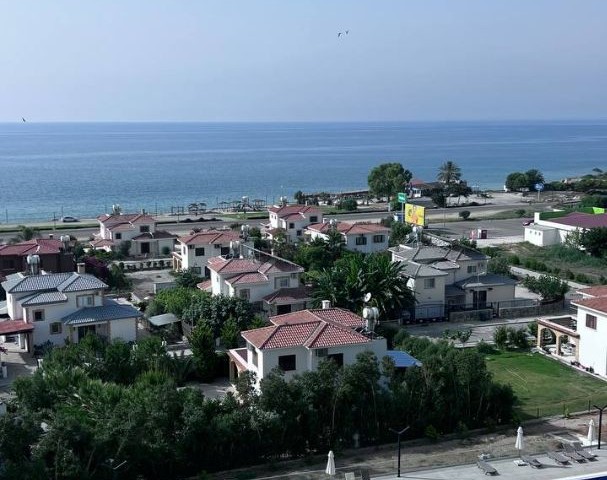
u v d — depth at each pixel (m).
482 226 144.00
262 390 43.81
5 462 35.28
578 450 44.34
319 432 44.38
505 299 82.38
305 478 40.72
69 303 66.75
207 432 41.06
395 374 49.50
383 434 46.00
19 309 67.50
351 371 44.62
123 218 118.81
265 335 50.62
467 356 48.91
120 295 86.00
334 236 101.62
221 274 75.31
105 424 39.16
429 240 109.62
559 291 82.31
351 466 42.56
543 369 61.84
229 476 41.34
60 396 45.78
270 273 74.44
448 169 188.50
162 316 70.19
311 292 75.56
